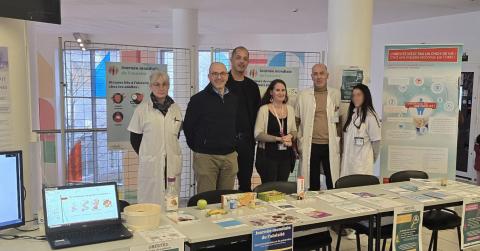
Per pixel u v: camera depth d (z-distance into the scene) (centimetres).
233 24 876
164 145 370
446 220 347
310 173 431
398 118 482
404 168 485
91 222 223
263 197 295
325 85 427
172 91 678
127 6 681
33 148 334
